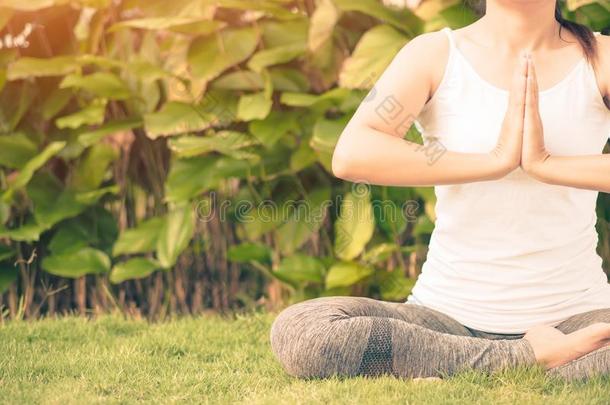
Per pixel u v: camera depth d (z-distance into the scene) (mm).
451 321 3941
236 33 5734
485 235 3916
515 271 3887
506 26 3908
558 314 3887
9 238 6062
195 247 5973
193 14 5691
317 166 5863
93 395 3770
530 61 3682
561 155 3850
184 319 5562
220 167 5676
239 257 5715
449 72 3924
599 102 3891
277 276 5648
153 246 5785
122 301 6031
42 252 6105
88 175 6023
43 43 6176
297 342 3795
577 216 3916
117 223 6168
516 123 3699
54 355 4590
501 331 3898
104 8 5938
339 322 3770
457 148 3904
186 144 5527
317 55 5738
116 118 6141
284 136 5793
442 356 3730
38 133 6176
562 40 3957
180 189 5656
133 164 6133
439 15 5328
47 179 6055
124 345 4723
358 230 5570
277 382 3969
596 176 3691
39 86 6129
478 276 3920
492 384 3654
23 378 4094
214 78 5812
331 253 5902
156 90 5945
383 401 3441
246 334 5113
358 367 3756
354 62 5355
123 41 6027
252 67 5543
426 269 4129
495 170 3730
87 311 6047
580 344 3648
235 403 3635
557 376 3713
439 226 4055
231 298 6062
